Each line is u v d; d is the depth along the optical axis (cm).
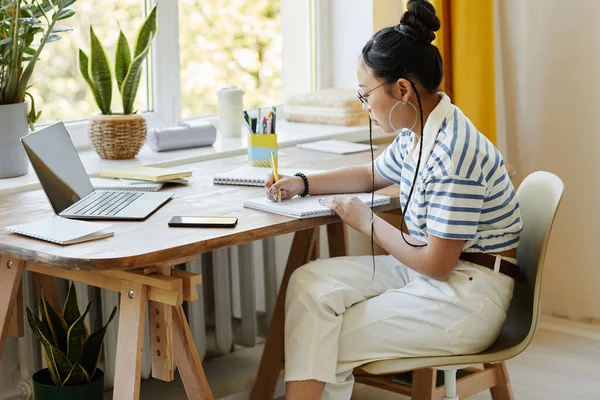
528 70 297
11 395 219
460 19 272
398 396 250
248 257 258
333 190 197
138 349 157
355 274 190
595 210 292
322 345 176
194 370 167
